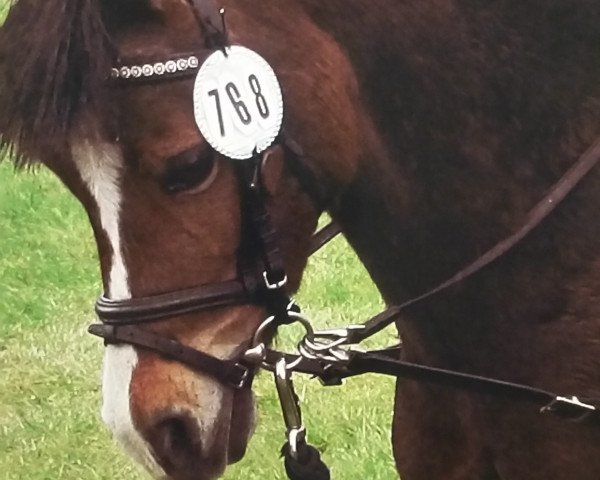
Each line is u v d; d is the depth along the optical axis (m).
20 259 6.76
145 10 1.81
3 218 7.50
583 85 2.03
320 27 1.95
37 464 4.44
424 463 2.23
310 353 2.03
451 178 2.02
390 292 2.12
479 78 2.00
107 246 1.84
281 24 1.91
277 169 1.90
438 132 2.00
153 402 1.87
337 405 4.51
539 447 2.07
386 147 2.01
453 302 2.06
